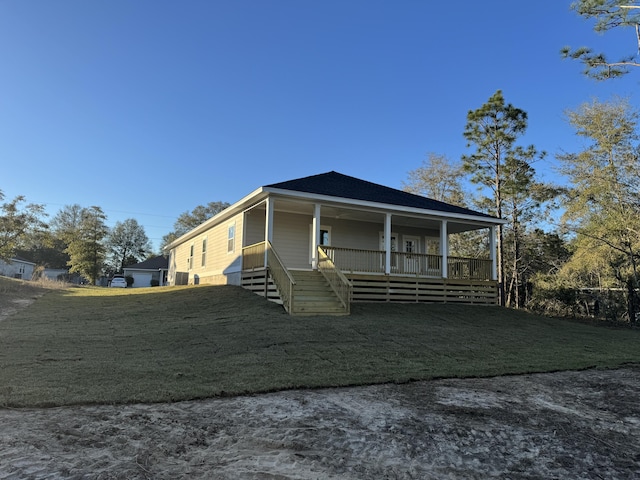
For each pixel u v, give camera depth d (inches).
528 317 568.7
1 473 109.2
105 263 2468.0
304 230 649.6
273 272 487.8
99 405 171.2
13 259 1556.3
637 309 700.0
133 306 507.5
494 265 661.9
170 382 205.5
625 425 173.8
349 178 732.0
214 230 752.3
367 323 391.9
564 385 238.4
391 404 188.5
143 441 135.8
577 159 787.4
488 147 925.8
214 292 566.9
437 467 127.1
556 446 147.6
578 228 761.6
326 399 192.9
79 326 375.2
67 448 127.7
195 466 119.6
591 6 533.6
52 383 195.3
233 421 158.9
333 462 127.0
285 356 268.4
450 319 483.2
